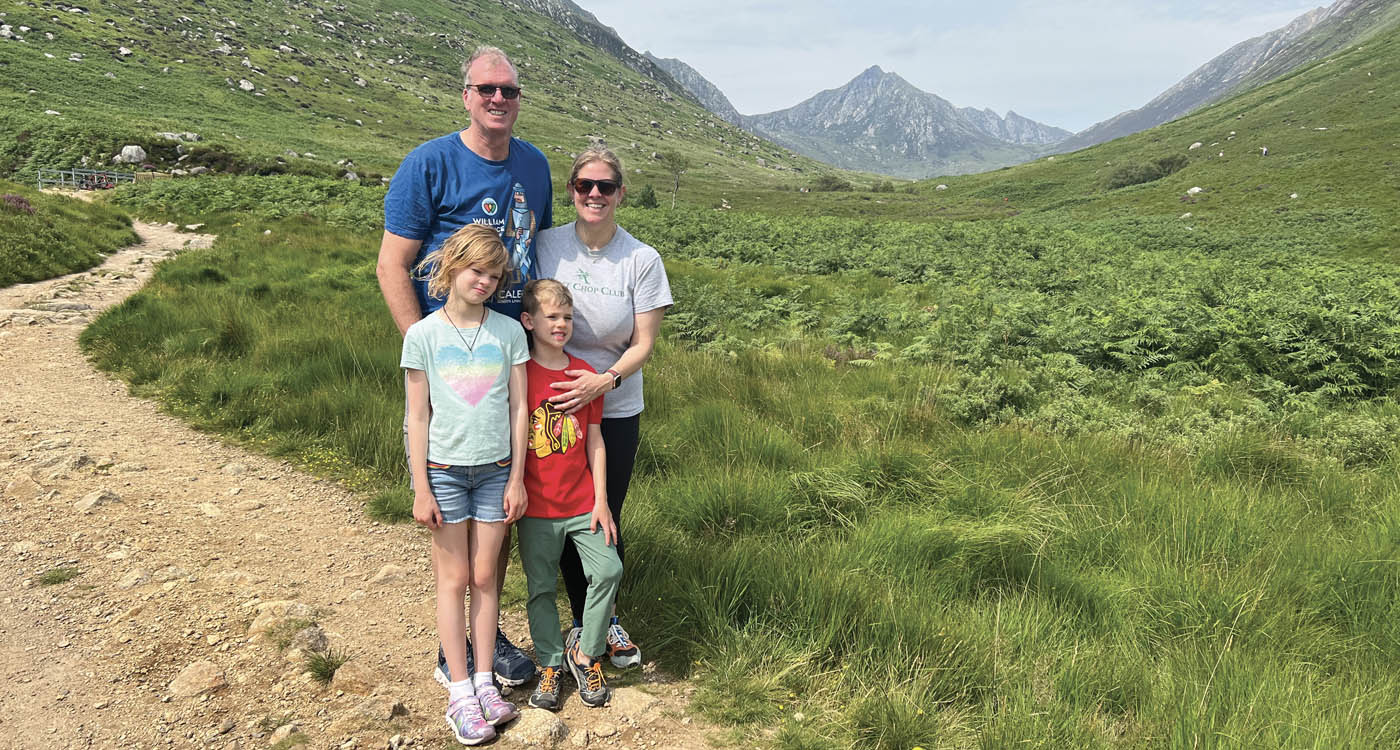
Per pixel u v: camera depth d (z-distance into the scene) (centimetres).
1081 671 303
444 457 271
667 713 292
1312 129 8269
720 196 10725
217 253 1512
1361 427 663
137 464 532
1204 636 338
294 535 445
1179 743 260
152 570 380
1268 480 564
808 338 1082
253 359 767
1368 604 365
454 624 279
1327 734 260
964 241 2852
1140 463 566
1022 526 432
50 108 6600
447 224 290
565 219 2630
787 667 307
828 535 441
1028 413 687
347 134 9719
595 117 17612
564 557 321
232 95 9856
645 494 479
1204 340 1034
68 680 287
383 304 1041
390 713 277
